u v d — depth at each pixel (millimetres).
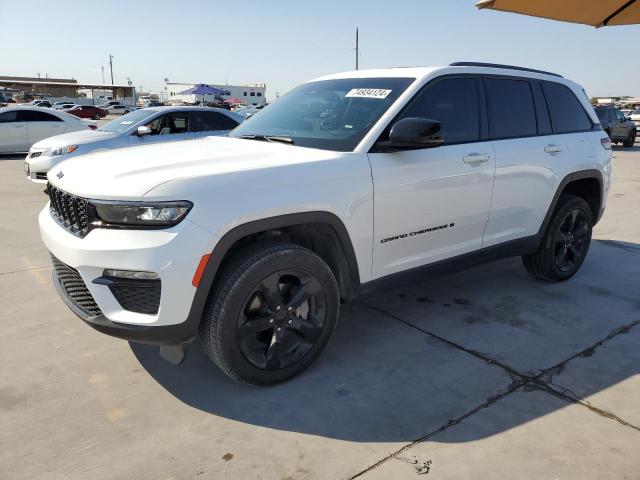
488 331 3838
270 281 2891
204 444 2562
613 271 5234
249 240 3002
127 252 2541
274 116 3955
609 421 2760
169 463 2430
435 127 3061
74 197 2775
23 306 4207
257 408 2865
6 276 4910
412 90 3523
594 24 5559
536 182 4262
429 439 2609
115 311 2652
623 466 2416
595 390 3061
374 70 4027
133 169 2793
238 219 2695
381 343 3635
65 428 2670
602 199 5059
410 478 2340
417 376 3205
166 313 2602
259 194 2777
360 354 3479
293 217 2891
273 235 3090
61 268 2949
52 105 49000
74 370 3234
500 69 4199
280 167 2910
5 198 8766
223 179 2715
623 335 3789
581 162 4645
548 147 4344
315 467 2410
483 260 4102
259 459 2461
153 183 2592
